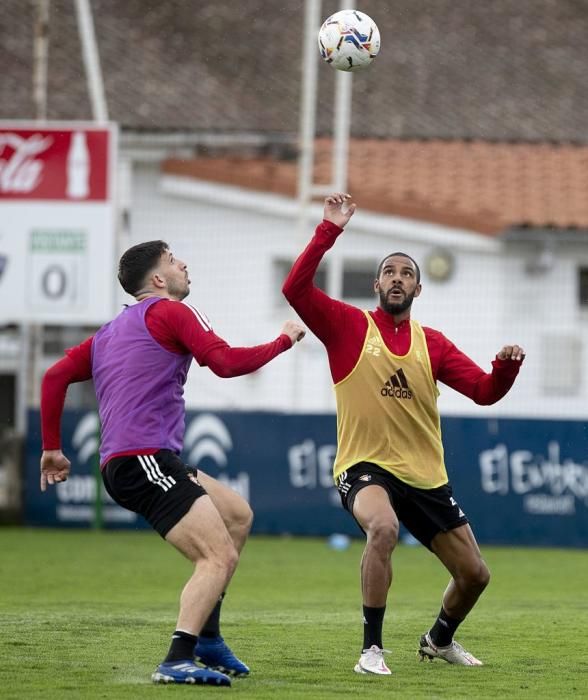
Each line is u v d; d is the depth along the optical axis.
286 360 81.25
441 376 26.22
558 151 93.25
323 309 25.69
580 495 61.03
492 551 59.25
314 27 69.56
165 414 22.83
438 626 26.00
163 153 85.50
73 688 21.67
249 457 63.78
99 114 70.81
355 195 82.81
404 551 59.91
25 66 92.38
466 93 97.38
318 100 94.56
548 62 100.81
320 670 24.50
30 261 62.09
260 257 83.62
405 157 91.00
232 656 23.61
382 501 24.81
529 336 82.25
